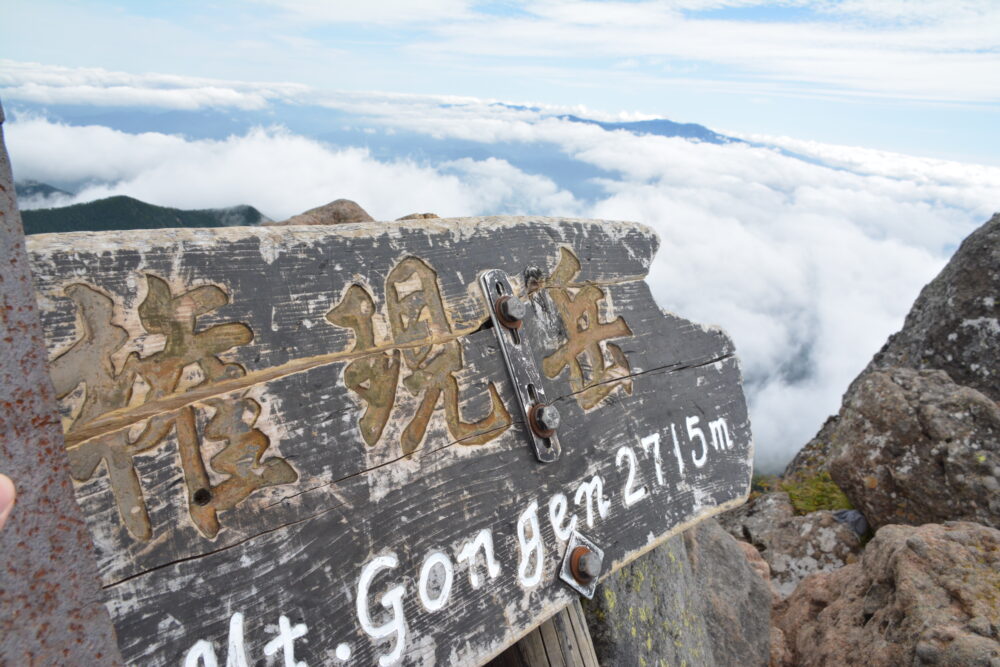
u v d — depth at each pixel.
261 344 1.68
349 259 1.91
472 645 1.92
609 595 3.01
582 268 2.64
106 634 0.96
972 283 6.86
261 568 1.57
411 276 2.05
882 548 3.63
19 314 0.89
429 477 1.94
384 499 1.82
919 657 2.83
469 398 2.10
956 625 2.89
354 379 1.84
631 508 2.54
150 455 1.45
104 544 1.36
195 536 1.48
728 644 3.83
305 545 1.65
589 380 2.54
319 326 1.80
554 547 2.23
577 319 2.56
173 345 1.55
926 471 5.01
